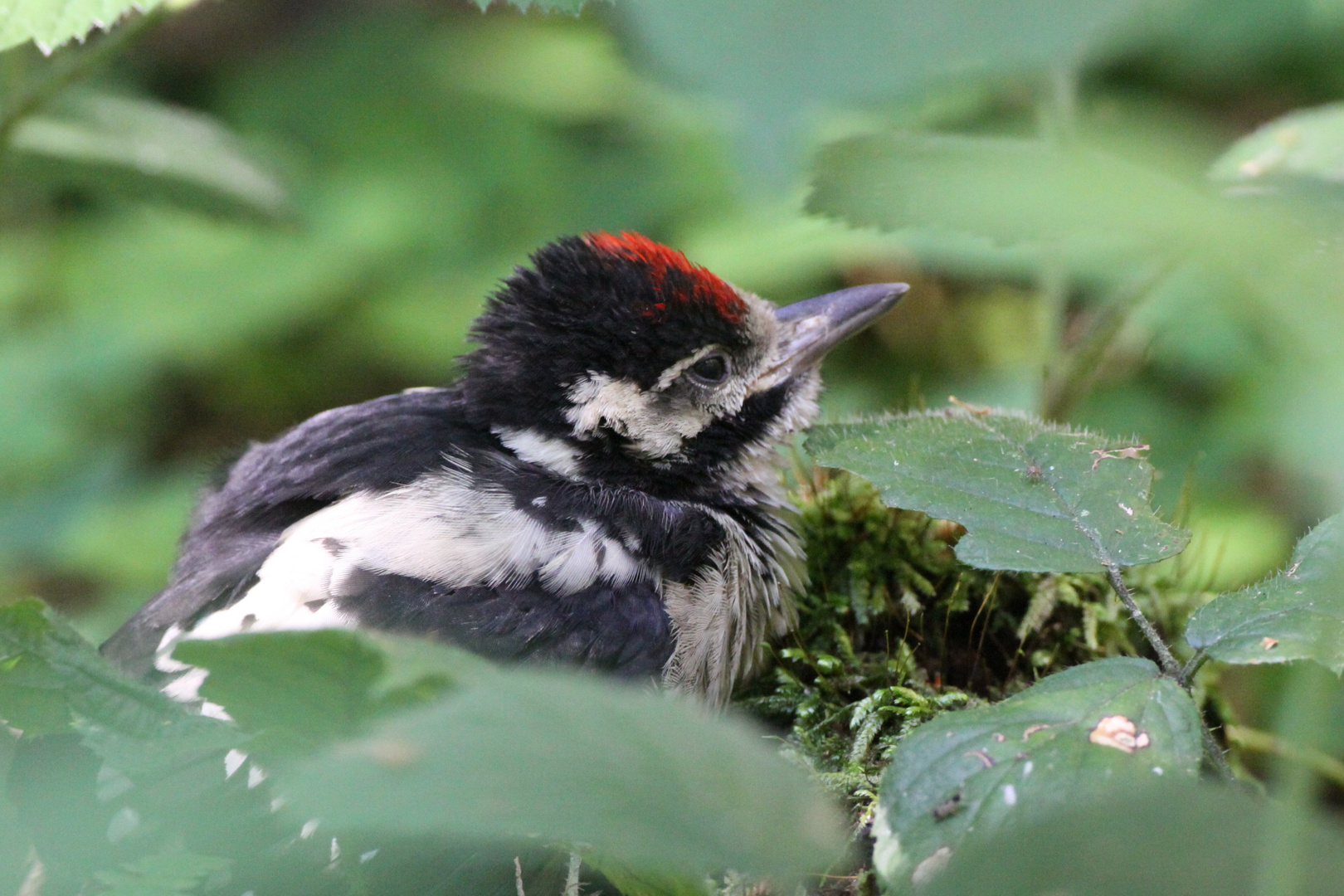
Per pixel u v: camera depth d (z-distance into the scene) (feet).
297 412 9.22
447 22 10.02
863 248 6.83
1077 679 5.84
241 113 9.96
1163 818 5.37
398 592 6.01
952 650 6.07
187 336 8.57
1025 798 5.81
